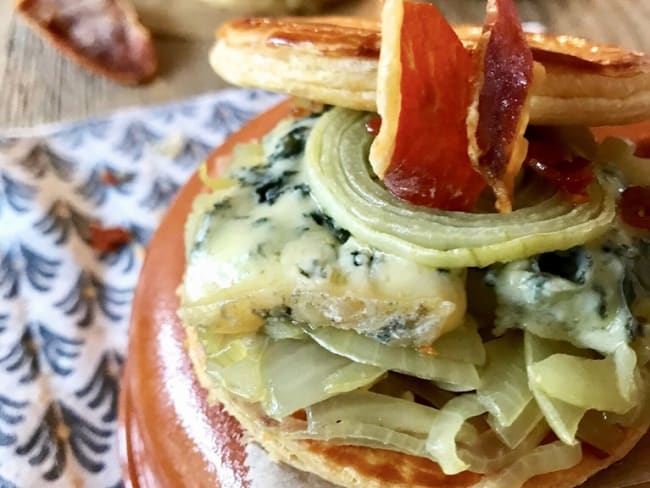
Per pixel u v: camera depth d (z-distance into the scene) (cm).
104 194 27
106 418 22
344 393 17
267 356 18
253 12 36
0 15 38
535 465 17
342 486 18
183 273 22
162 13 36
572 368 17
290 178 19
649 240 18
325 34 18
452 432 17
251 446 19
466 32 20
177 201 24
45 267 25
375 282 17
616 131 22
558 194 17
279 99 30
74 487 21
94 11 35
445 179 16
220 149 25
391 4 16
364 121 18
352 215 17
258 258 17
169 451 20
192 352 20
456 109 16
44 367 23
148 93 34
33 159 28
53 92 34
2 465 21
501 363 17
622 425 18
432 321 17
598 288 17
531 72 16
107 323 24
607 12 34
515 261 17
